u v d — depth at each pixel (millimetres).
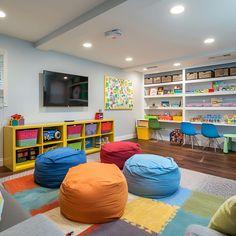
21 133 3166
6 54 3318
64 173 2467
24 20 2707
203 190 2445
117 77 5594
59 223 1700
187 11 2338
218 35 3117
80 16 2594
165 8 2246
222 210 921
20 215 1105
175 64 4938
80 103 4523
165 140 6012
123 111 5859
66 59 4262
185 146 5133
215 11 2330
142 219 1794
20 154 3287
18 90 3504
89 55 4348
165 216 1853
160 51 4020
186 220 1791
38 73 3791
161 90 6043
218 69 4828
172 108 5750
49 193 2299
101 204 1680
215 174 3031
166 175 2227
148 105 6590
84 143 4270
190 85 5582
